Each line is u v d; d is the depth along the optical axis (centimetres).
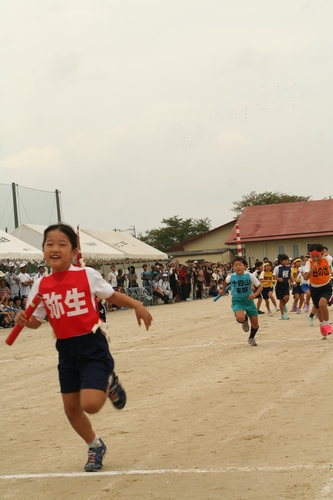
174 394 730
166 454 484
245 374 832
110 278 2673
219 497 379
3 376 988
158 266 3103
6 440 575
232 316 1886
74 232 453
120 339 1412
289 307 2083
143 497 390
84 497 399
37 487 428
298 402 635
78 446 537
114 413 652
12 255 2052
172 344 1247
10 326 1998
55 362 1108
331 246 5281
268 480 403
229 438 516
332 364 861
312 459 441
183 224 8125
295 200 8144
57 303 438
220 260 5831
